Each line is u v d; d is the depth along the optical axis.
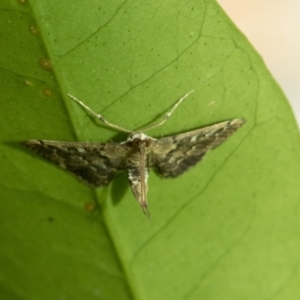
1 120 0.16
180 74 0.16
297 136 0.16
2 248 0.16
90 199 0.16
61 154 0.16
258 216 0.16
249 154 0.16
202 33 0.15
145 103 0.16
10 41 0.15
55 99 0.15
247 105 0.16
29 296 0.16
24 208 0.16
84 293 0.16
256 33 0.21
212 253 0.16
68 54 0.15
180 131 0.16
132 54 0.15
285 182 0.16
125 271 0.16
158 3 0.15
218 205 0.16
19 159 0.16
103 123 0.16
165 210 0.16
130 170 0.16
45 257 0.16
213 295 0.16
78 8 0.15
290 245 0.16
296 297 0.16
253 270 0.16
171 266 0.16
